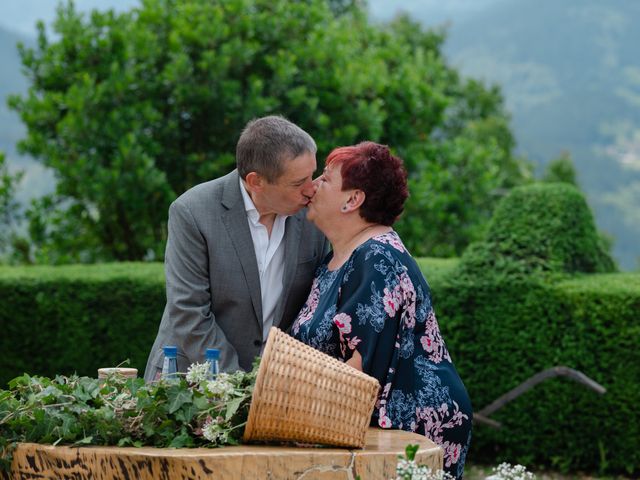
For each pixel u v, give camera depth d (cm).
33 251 959
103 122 864
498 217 627
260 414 227
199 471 216
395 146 964
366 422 233
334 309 284
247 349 328
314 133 877
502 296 602
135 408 238
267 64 906
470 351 610
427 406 281
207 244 321
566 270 612
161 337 334
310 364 230
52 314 676
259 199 314
